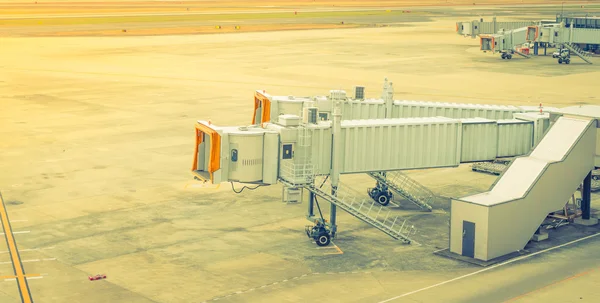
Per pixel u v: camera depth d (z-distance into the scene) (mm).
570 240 49625
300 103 63000
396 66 144125
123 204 57531
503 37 155625
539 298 39781
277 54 167375
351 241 49531
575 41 149375
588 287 41344
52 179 64500
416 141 52938
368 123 51844
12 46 183625
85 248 47625
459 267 44688
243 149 48156
